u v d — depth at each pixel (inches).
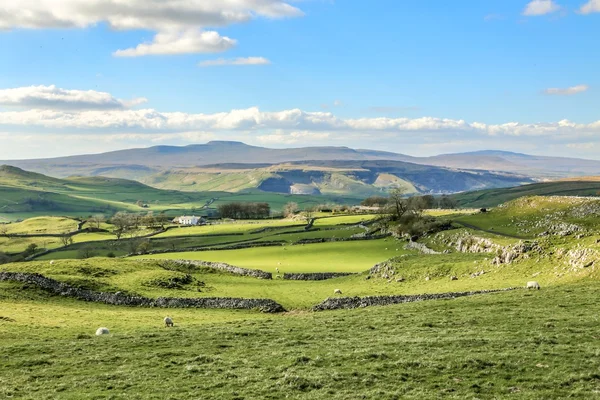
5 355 1644.9
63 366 1507.1
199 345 1718.8
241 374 1365.7
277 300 3120.1
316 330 1862.7
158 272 3690.9
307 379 1277.1
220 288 3555.6
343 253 5383.9
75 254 7775.6
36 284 3134.8
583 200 5693.9
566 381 1175.0
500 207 6540.4
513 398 1109.7
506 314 1850.4
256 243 6363.2
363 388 1218.0
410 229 5944.9
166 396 1221.1
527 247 2935.5
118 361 1545.3
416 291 2851.9
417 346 1518.2
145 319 2522.1
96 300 3100.4
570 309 1847.9
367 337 1695.4
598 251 2452.0
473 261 3216.0
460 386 1197.1
